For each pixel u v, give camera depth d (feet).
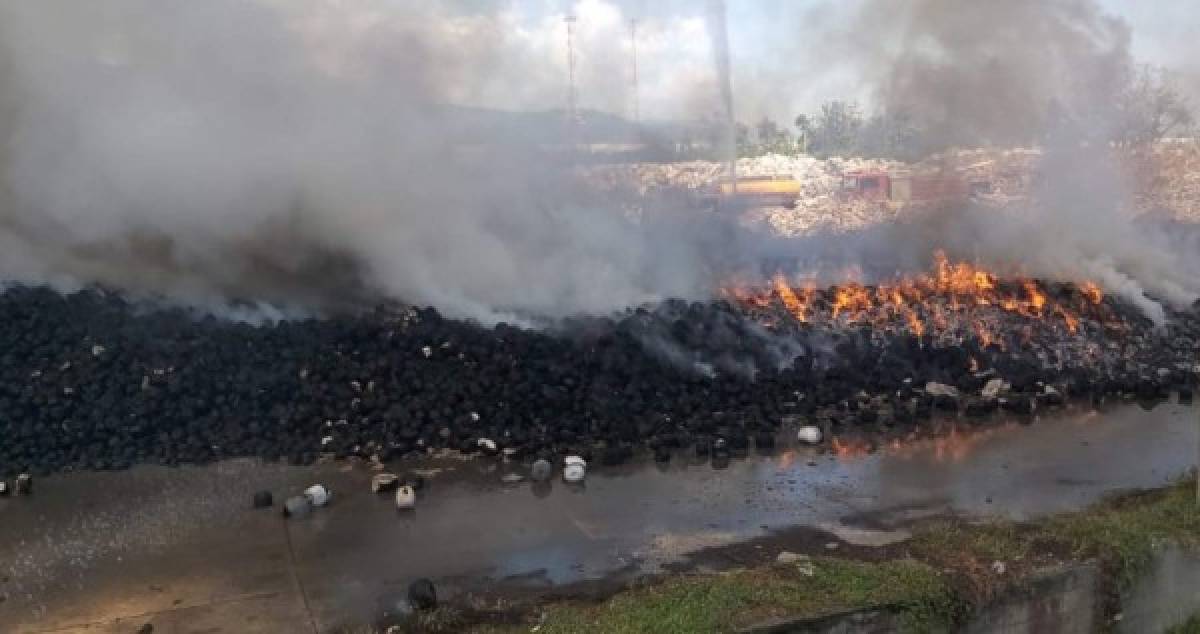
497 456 22.99
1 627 14.82
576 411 24.79
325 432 23.73
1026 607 16.03
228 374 25.07
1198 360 33.12
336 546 17.93
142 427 23.30
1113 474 22.15
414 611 15.31
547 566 17.08
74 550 17.71
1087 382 29.43
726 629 14.10
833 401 27.30
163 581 16.39
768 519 19.30
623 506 20.04
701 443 23.49
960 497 20.58
